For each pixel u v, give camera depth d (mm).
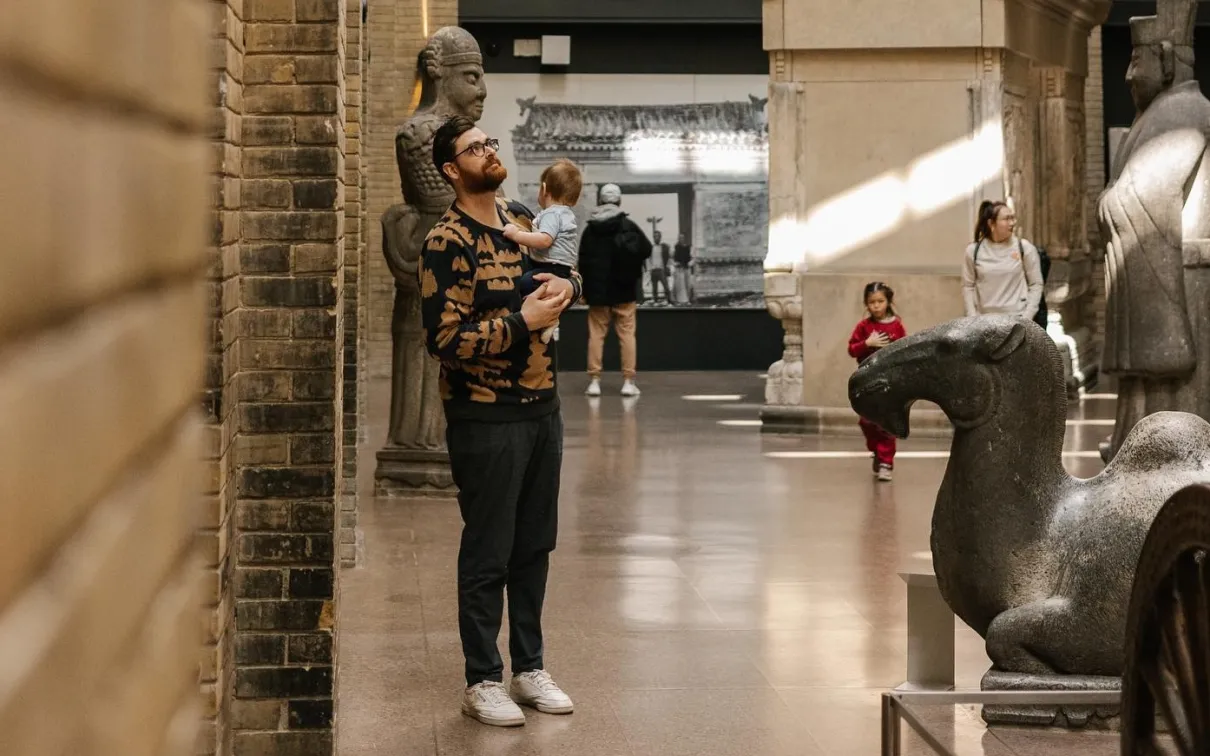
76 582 351
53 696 335
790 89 14148
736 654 6059
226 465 3590
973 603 4812
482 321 4871
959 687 5367
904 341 4887
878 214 14156
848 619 6672
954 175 14039
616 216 17781
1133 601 2074
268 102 4031
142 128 405
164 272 428
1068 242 17328
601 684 5609
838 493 10453
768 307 14266
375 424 14773
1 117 310
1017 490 4754
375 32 18156
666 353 22641
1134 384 8047
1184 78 7988
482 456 4973
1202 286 7879
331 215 4035
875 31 13984
